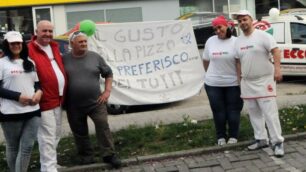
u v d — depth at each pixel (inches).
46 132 240.4
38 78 232.5
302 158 255.6
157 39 405.1
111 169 261.9
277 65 252.2
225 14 799.1
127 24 396.5
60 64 246.8
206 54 284.5
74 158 278.7
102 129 258.5
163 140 302.7
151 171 252.2
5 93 218.8
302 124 312.0
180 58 410.0
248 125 315.3
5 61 220.4
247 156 264.1
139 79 399.2
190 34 412.2
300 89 467.5
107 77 263.7
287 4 988.6
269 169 242.7
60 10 888.9
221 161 259.4
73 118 259.9
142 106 420.5
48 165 241.4
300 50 483.8
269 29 499.8
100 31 390.0
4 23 876.0
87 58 255.3
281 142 259.3
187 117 349.4
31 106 223.5
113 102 388.5
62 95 245.8
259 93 258.8
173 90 406.0
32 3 874.1
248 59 257.3
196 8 950.4
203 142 290.8
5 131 226.2
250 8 986.7
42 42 239.3
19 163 229.0
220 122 281.9
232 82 276.8
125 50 398.0
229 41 275.3
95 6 901.8
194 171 247.8
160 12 926.4
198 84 414.0
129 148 290.7
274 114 258.7
